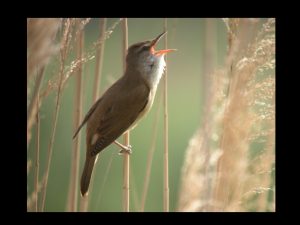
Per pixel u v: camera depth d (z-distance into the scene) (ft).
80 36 27.22
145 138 52.29
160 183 50.24
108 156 48.93
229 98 24.45
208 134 26.96
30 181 29.48
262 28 24.50
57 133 47.52
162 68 32.45
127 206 27.94
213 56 32.78
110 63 55.52
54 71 23.95
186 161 26.48
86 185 28.86
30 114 22.95
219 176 24.76
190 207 25.44
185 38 57.82
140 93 31.32
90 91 41.75
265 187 25.64
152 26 40.73
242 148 24.43
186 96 54.90
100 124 29.86
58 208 45.98
